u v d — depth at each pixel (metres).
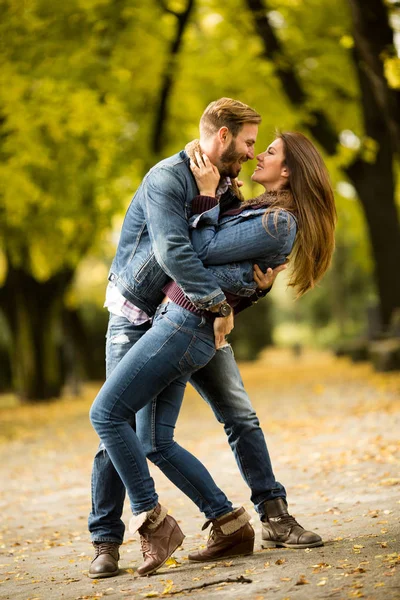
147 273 6.08
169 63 26.09
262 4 24.78
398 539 6.11
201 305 5.84
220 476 10.95
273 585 5.25
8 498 11.40
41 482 12.61
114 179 24.70
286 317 93.06
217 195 6.25
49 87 21.81
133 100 26.70
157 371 5.96
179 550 6.95
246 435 6.48
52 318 33.03
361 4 16.66
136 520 6.03
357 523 7.03
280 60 24.94
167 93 26.50
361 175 26.67
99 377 46.19
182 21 25.72
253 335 58.97
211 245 5.97
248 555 6.33
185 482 6.28
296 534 6.35
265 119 26.16
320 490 9.02
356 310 69.19
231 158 6.17
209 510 6.30
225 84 26.83
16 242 26.95
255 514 8.38
